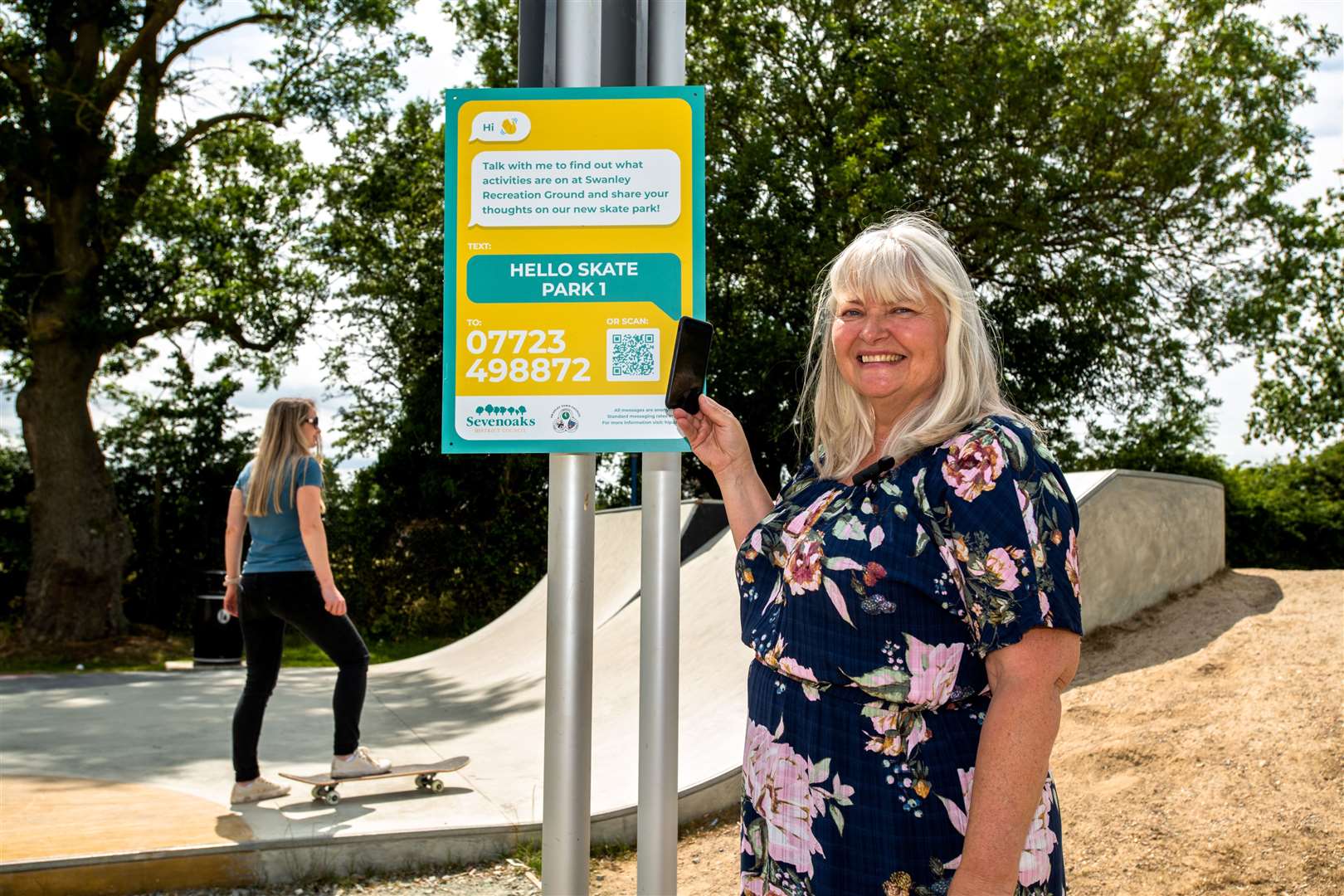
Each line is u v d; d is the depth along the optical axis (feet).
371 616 64.75
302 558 15.53
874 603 5.60
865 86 59.98
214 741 21.67
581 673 8.89
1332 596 19.95
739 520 7.97
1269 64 61.52
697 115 8.85
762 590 6.53
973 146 60.34
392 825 14.51
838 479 6.42
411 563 65.46
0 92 53.83
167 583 67.00
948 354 6.00
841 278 6.35
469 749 20.44
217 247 60.95
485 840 14.42
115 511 57.41
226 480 68.49
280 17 57.88
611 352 8.84
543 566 65.92
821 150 60.23
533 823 14.67
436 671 32.63
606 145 8.87
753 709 6.26
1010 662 5.27
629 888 13.37
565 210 8.87
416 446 66.69
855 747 5.63
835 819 5.64
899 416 6.26
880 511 5.71
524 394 8.86
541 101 8.87
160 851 13.25
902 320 6.10
